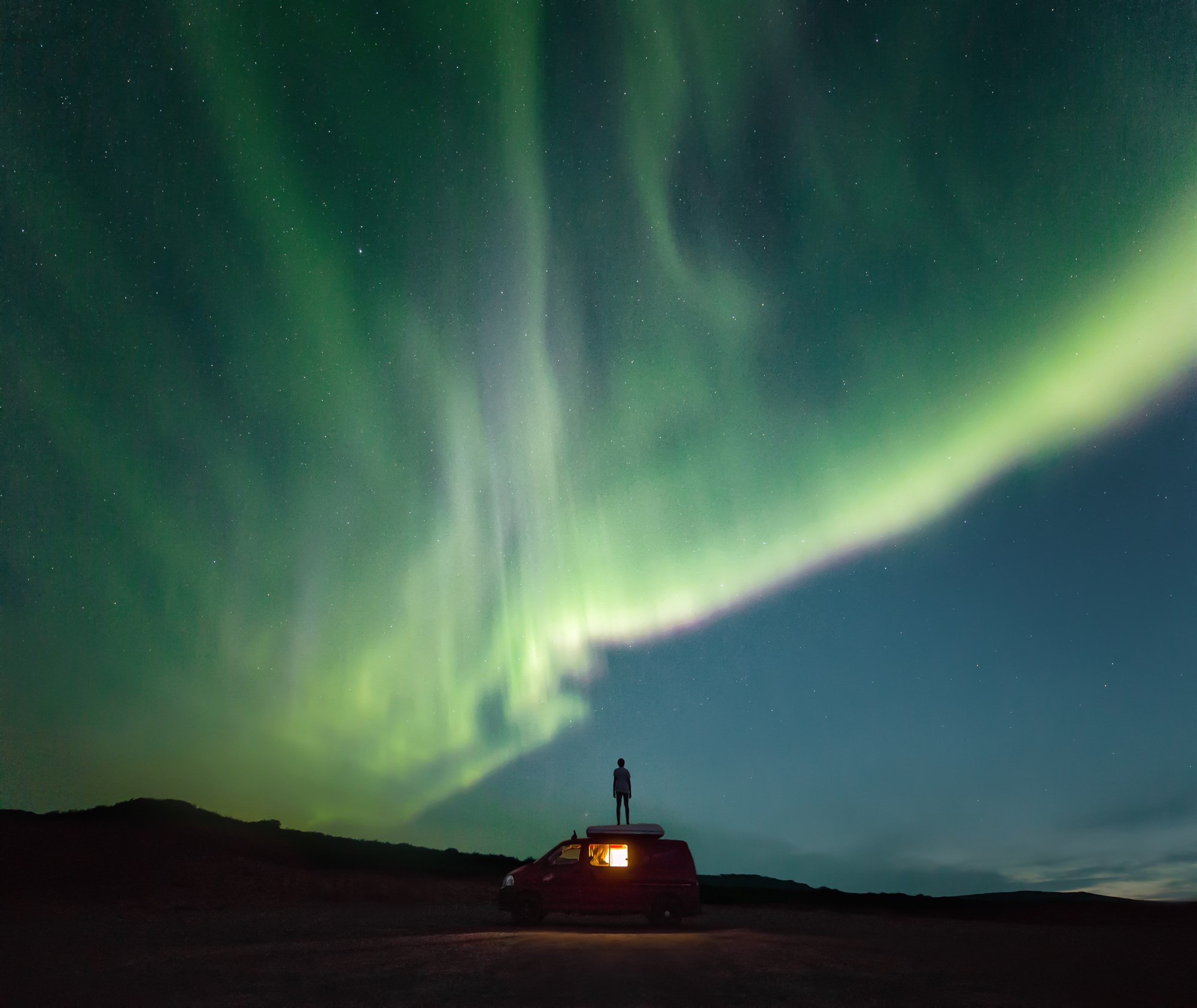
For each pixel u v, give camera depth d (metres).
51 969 14.85
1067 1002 12.40
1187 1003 12.51
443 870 41.91
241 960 15.80
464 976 13.78
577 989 12.62
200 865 35.00
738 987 12.98
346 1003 11.57
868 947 19.08
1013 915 30.27
